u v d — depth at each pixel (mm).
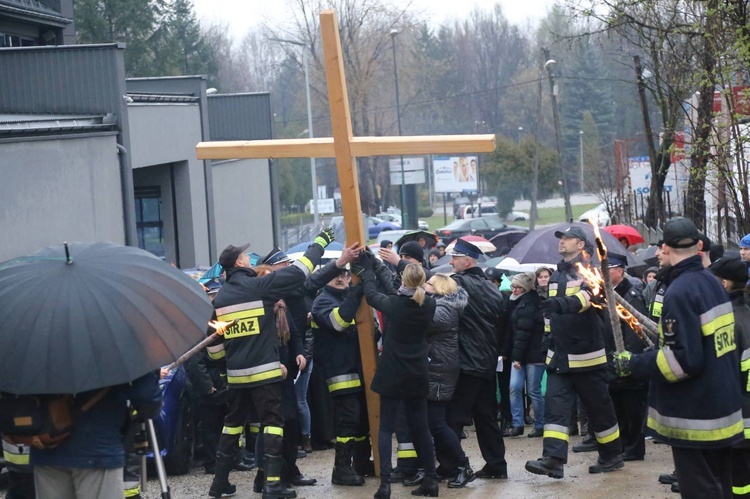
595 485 8578
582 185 93250
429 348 8656
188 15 79875
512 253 13047
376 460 9047
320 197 63500
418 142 8523
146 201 26062
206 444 9961
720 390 5875
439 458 8859
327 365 8977
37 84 20859
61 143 18062
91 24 63344
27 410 5430
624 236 16641
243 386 8258
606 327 9469
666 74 21844
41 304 5332
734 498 6754
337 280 9094
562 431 8727
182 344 5504
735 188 14961
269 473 8148
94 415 5605
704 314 5836
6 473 9672
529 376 11500
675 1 17688
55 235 17703
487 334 8898
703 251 7734
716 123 15688
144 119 22812
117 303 5406
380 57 64375
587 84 95375
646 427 6266
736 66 14773
